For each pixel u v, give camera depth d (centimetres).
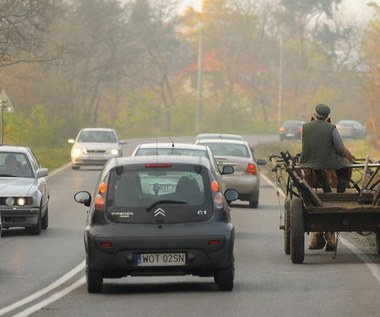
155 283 3853
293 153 14950
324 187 4641
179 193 3556
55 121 17738
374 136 14800
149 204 3544
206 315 3067
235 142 7525
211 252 3509
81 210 7244
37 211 5597
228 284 3550
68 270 4281
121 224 3531
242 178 7319
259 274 4028
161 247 3500
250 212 7106
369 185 4603
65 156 15512
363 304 3259
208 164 3641
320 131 4538
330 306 3222
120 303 3328
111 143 12631
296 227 4350
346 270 4128
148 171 3581
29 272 4222
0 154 5944
